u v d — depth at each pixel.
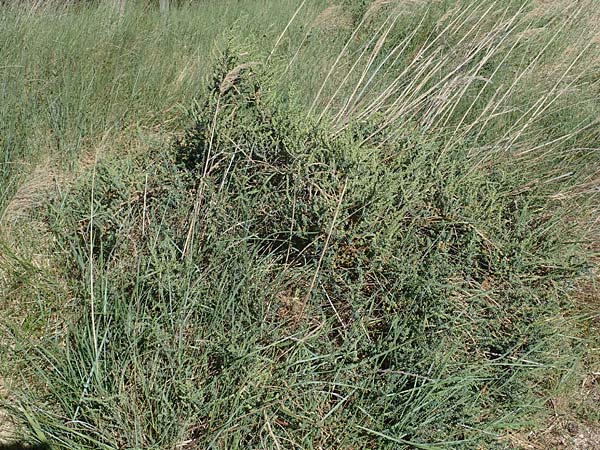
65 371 2.59
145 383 2.46
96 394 2.50
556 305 3.20
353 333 2.76
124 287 2.81
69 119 4.30
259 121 3.46
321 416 2.56
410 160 3.47
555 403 2.94
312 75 5.14
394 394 2.54
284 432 2.46
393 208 3.11
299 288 3.00
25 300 3.08
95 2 6.23
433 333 2.79
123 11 5.93
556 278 3.26
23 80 4.35
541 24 5.78
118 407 2.43
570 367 3.07
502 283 3.15
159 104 4.75
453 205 3.22
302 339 2.64
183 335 2.67
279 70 4.38
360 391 2.63
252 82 3.45
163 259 2.82
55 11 5.61
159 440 2.36
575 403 2.95
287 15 6.82
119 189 3.29
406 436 2.53
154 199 3.28
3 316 3.00
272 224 3.22
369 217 3.01
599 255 3.74
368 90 4.98
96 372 2.47
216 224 3.12
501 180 3.71
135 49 5.22
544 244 3.37
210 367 2.62
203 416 2.46
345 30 6.44
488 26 5.73
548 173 4.12
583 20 5.98
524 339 2.93
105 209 3.28
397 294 2.94
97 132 4.34
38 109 4.29
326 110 3.90
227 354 2.54
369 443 2.53
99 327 2.71
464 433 2.61
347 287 2.95
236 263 2.92
